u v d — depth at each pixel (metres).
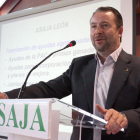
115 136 1.07
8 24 2.98
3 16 3.03
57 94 1.42
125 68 1.21
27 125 0.75
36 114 0.73
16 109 0.80
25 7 3.12
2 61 2.93
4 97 1.16
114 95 1.15
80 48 2.33
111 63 1.31
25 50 2.75
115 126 0.86
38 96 1.33
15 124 0.79
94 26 1.36
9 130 0.80
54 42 2.53
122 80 1.17
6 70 2.86
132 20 2.05
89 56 1.43
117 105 1.13
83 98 1.27
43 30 2.64
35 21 2.74
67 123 0.90
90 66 1.35
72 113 0.76
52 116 0.76
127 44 2.04
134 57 1.28
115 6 2.16
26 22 2.82
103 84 1.27
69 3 2.48
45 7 2.66
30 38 2.74
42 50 2.60
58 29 2.53
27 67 2.68
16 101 0.81
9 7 3.29
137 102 1.14
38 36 2.67
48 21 2.63
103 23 1.32
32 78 2.59
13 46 2.87
